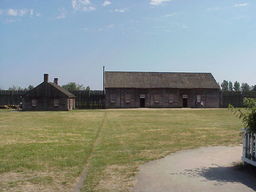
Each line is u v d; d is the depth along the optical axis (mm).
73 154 13578
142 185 8961
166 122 31828
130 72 80938
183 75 82062
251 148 10703
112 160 12312
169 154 13469
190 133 21562
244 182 9188
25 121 33500
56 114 48094
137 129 24469
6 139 18469
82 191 8461
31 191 8477
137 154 13539
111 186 8875
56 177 9859
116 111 58250
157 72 81938
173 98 78250
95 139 18500
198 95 79062
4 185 9008
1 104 73375
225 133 21516
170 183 9125
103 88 76750
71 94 72875
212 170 10602
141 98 77250
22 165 11430
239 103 80812
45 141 17641
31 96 65188
